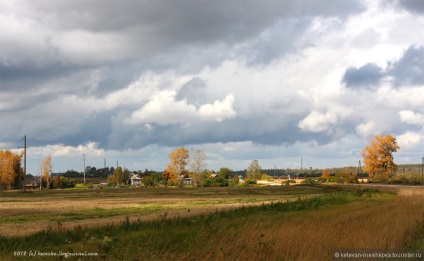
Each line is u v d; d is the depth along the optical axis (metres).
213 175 161.25
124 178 153.00
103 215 33.75
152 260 11.58
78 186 148.38
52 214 35.62
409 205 28.52
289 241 12.75
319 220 19.77
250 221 20.36
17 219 31.25
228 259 11.44
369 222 17.81
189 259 11.70
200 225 19.22
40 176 134.25
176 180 130.88
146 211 36.84
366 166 119.44
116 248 11.91
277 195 63.34
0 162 129.88
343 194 47.34
